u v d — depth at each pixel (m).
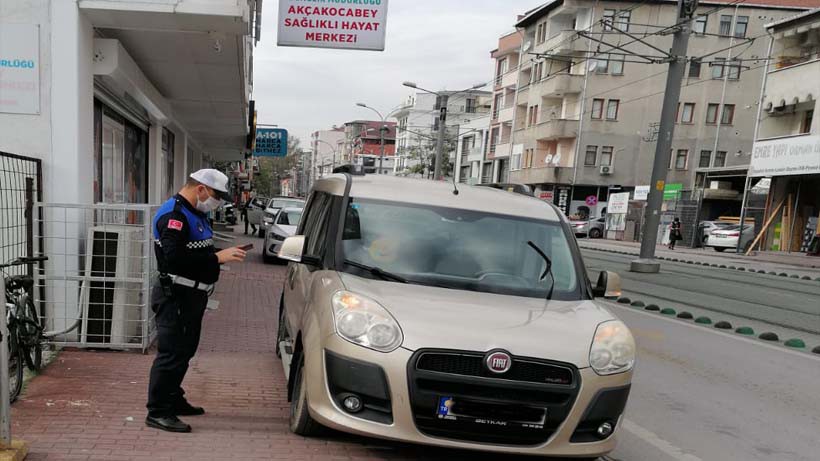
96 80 7.61
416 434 3.22
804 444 4.67
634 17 41.84
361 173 4.93
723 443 4.60
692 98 42.44
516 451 3.25
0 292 3.16
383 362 3.23
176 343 3.85
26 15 5.86
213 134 20.69
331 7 8.55
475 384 3.20
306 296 4.13
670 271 17.69
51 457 3.36
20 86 5.89
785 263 22.58
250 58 13.85
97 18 6.32
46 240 5.82
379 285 3.79
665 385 6.05
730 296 12.80
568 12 43.41
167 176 16.44
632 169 43.59
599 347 3.43
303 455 3.60
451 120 71.88
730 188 36.47
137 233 5.91
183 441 3.71
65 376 4.91
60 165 6.01
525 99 49.19
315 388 3.45
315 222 4.94
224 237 17.25
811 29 25.53
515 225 4.48
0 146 5.89
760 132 27.98
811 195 26.69
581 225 40.44
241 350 6.44
